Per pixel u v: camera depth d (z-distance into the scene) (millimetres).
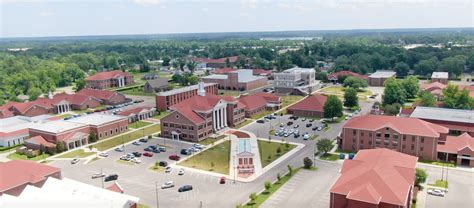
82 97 192875
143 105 198750
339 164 107750
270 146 125938
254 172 103000
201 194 89188
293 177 98312
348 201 70438
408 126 113688
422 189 89625
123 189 92625
